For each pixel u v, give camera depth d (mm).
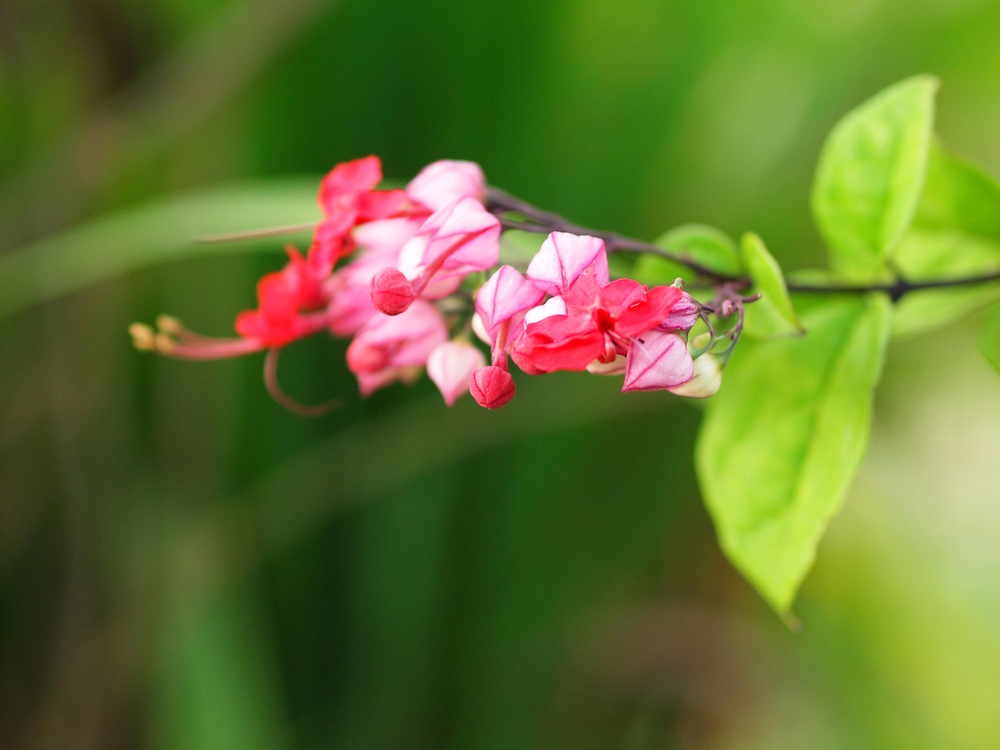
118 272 879
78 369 859
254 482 866
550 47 864
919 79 670
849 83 904
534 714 886
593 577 895
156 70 911
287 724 843
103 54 925
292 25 860
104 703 845
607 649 1039
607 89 895
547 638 881
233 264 878
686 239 680
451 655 866
